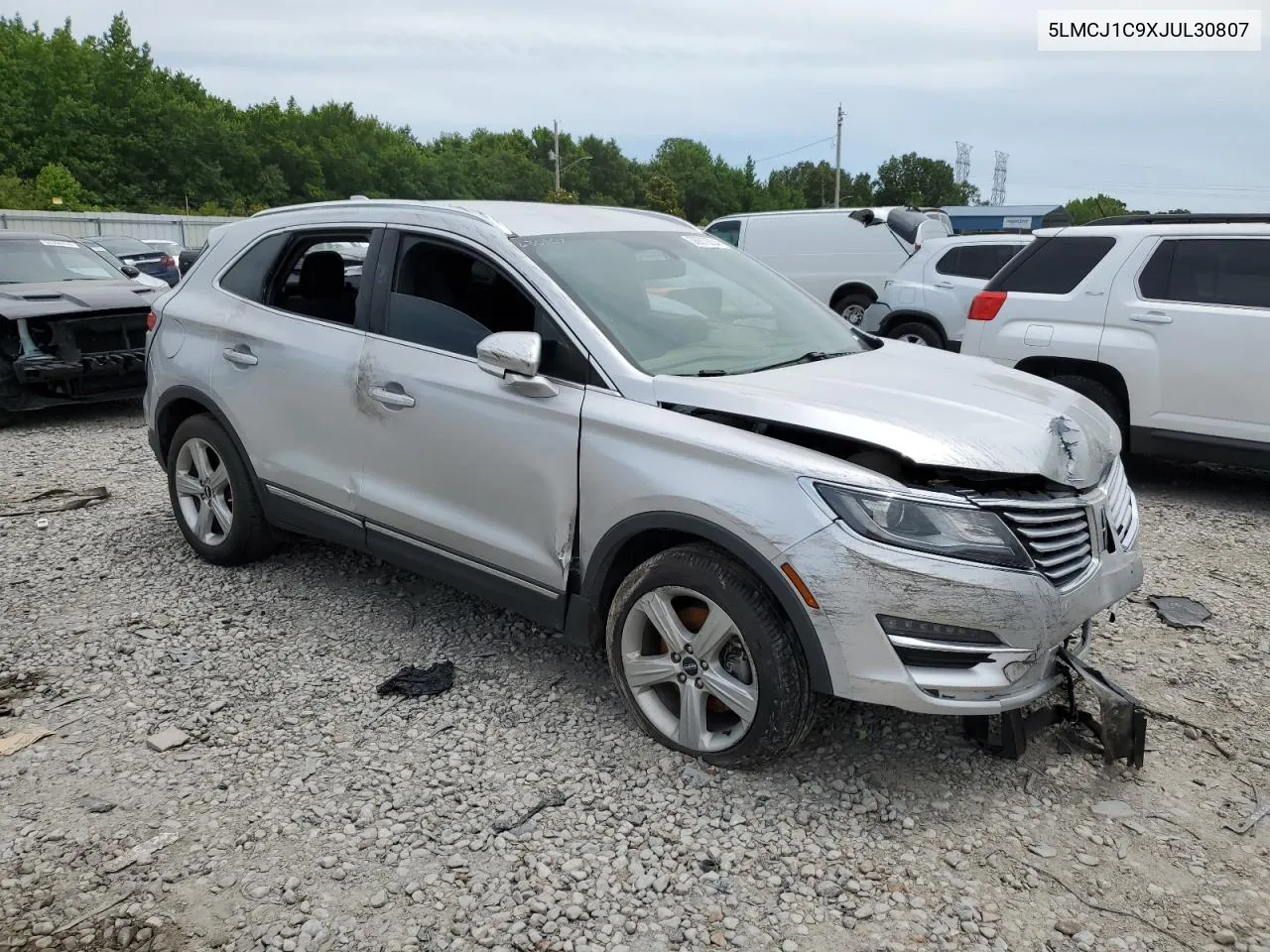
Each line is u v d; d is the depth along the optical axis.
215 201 82.25
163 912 2.71
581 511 3.47
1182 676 4.04
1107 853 2.94
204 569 5.13
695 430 3.19
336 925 2.66
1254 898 2.75
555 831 3.04
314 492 4.43
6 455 7.69
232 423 4.72
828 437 3.13
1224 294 6.33
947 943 2.60
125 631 4.42
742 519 3.03
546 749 3.48
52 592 4.84
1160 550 5.60
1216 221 6.59
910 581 2.87
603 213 4.46
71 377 8.38
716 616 3.17
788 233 15.12
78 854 2.94
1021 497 3.02
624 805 3.16
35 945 2.58
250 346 4.60
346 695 3.87
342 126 97.94
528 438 3.57
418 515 3.99
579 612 3.57
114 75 80.19
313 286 4.52
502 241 3.78
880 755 3.45
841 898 2.76
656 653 3.48
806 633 2.99
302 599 4.77
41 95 76.06
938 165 117.62
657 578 3.28
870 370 3.67
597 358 3.47
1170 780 3.31
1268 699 3.85
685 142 137.00
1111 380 6.78
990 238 11.77
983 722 3.42
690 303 3.95
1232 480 7.27
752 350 3.80
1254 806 3.17
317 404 4.32
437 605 4.71
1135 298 6.61
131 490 6.65
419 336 3.98
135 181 78.56
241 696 3.86
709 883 2.82
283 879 2.84
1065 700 3.77
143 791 3.24
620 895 2.77
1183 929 2.64
